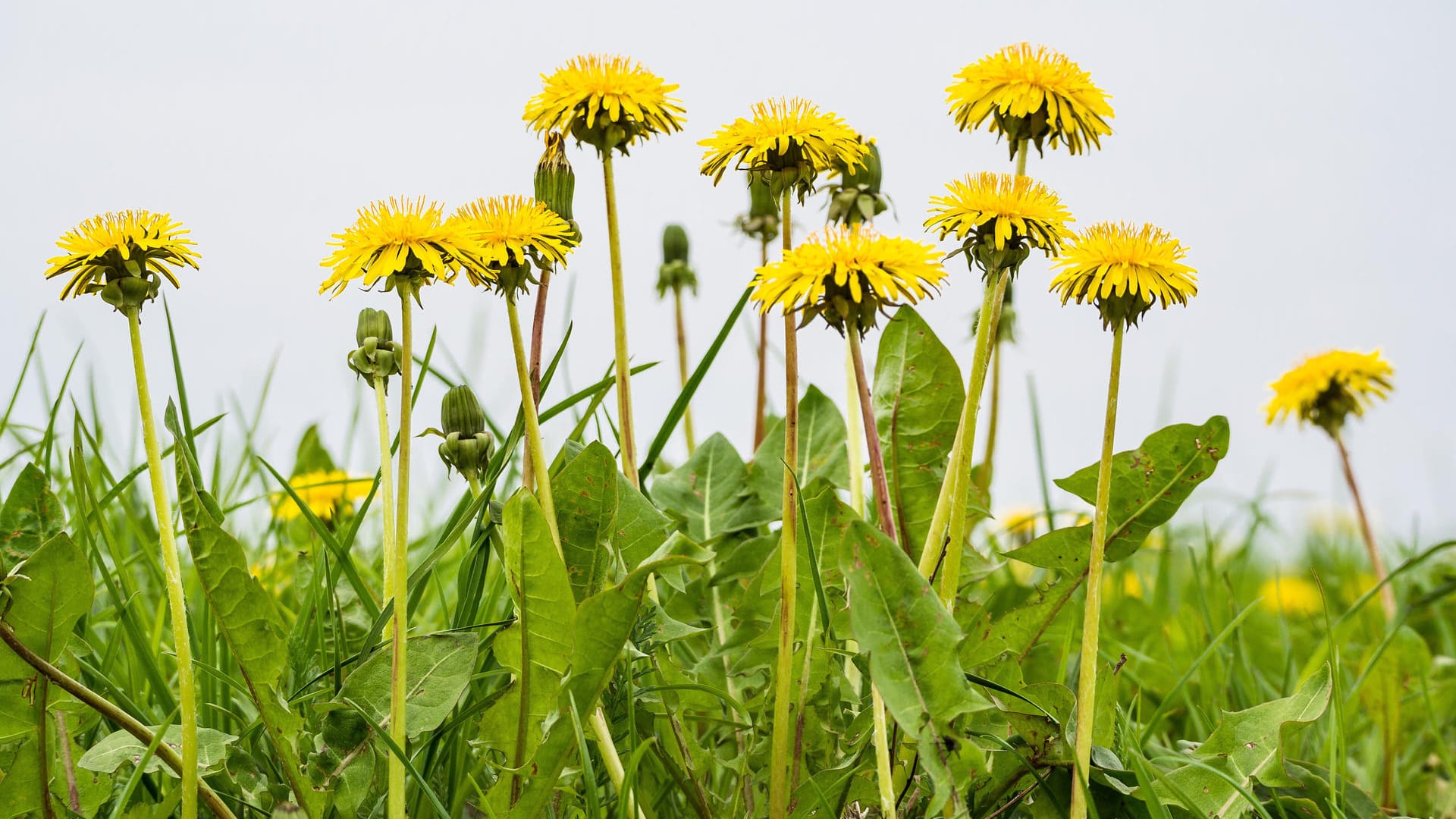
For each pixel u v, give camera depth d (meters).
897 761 1.18
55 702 1.16
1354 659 1.62
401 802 1.14
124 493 1.38
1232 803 1.19
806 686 1.19
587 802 1.19
